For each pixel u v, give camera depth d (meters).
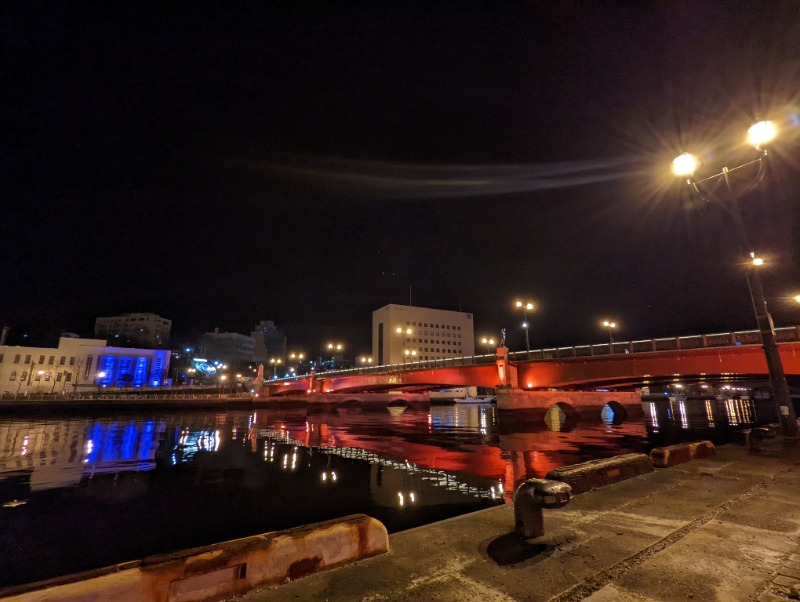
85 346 105.31
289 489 16.52
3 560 10.04
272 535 4.09
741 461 10.05
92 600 2.98
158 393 95.12
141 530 12.09
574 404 53.38
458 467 20.94
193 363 147.25
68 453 26.97
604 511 6.10
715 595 3.60
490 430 43.09
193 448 29.44
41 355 99.56
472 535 5.16
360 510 13.53
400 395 91.19
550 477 7.09
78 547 10.88
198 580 3.46
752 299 14.14
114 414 71.44
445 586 3.81
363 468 20.89
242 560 3.72
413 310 150.38
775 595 3.59
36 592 2.86
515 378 48.50
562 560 4.38
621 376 40.38
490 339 107.50
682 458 10.00
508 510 6.26
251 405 84.50
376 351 153.38
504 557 4.47
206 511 13.75
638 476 8.46
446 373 56.72
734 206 13.51
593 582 3.87
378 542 4.61
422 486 16.73
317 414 77.25
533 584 3.83
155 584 3.26
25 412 67.06
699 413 69.50
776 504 6.43
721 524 5.50
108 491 16.53
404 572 4.11
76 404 69.94
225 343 188.00
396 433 40.22
